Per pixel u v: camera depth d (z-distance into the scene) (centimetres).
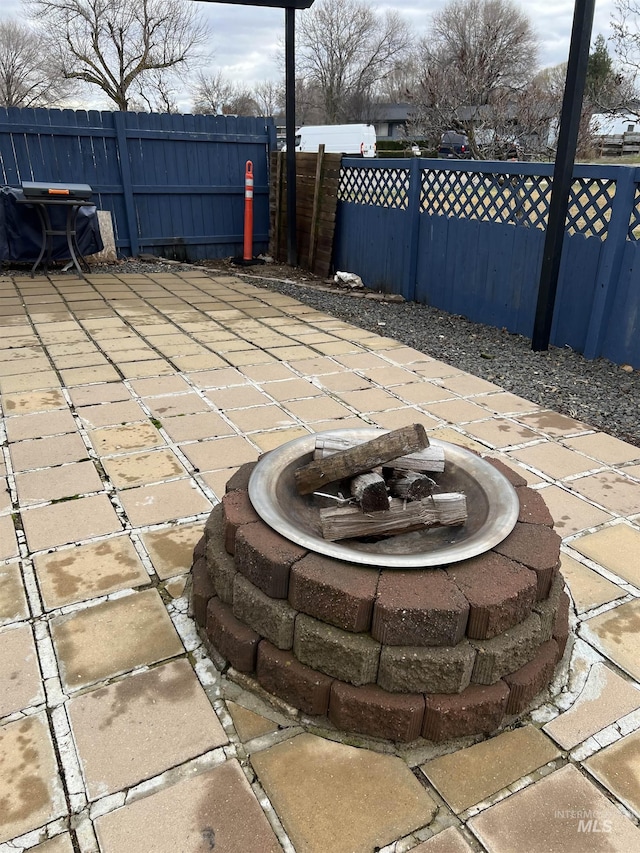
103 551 241
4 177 796
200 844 139
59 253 789
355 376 448
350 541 194
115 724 168
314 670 171
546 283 496
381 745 166
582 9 419
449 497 191
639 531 268
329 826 144
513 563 174
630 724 174
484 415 387
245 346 509
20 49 3269
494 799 152
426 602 159
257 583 177
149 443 331
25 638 197
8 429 342
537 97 1197
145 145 852
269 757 161
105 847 138
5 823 142
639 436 366
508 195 547
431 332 576
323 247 810
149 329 548
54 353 473
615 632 209
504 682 170
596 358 494
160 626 204
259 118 910
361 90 3872
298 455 222
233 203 937
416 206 655
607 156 1420
